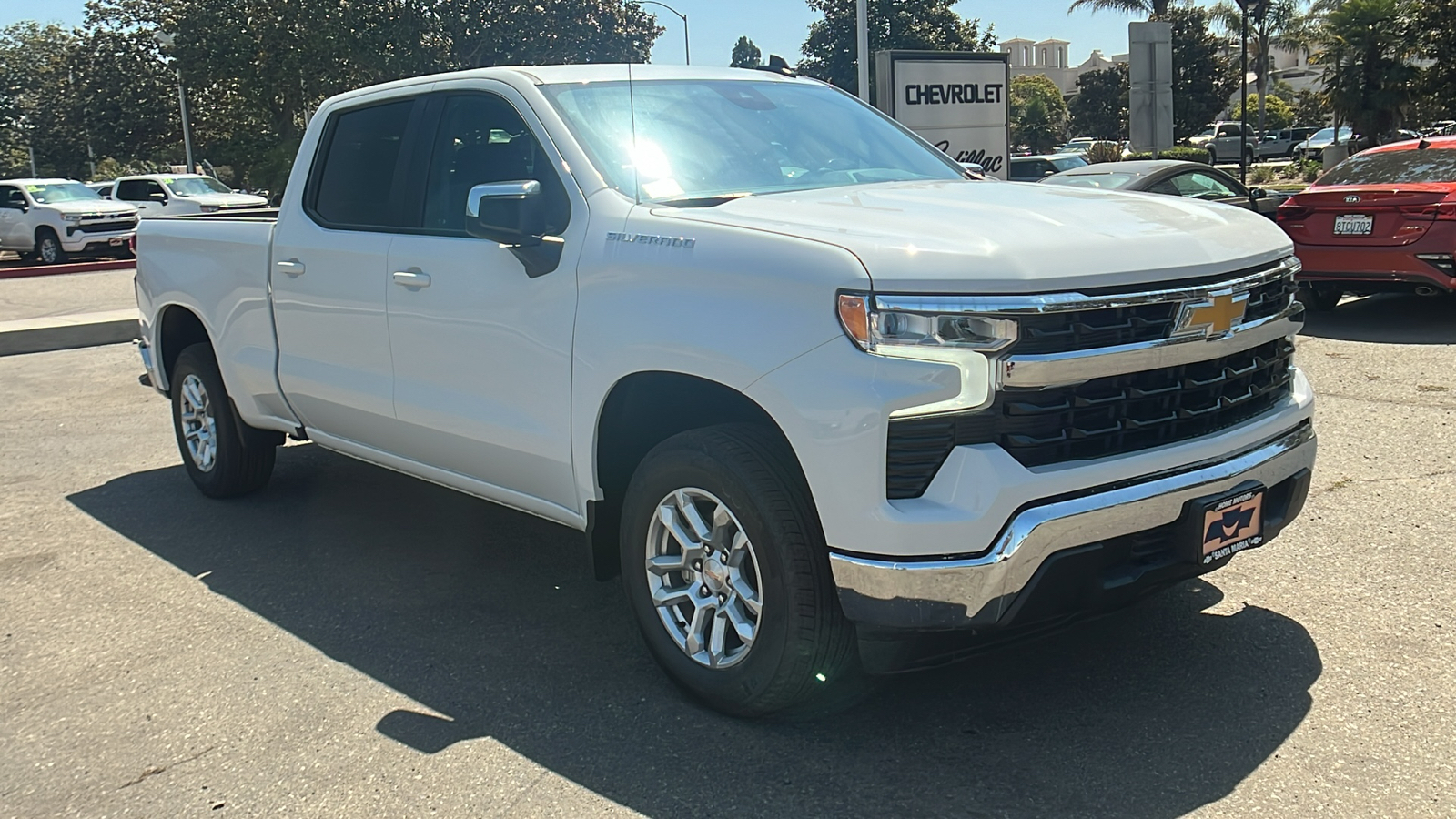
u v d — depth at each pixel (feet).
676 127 13.41
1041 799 9.79
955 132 49.98
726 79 14.94
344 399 15.60
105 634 14.20
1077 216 11.02
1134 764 10.27
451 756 10.93
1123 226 10.71
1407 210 29.94
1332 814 9.39
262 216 19.25
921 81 48.78
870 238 9.98
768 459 10.44
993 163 51.34
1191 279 10.30
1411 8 100.17
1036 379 9.46
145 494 20.36
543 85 13.44
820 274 9.78
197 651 13.61
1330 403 23.26
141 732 11.66
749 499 10.41
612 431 12.12
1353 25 128.98
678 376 11.11
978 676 12.09
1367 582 14.14
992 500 9.31
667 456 11.21
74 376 32.65
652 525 11.64
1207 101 200.85
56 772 10.95
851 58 163.63
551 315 12.21
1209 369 10.69
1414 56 125.18
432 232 14.14
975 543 9.37
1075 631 13.08
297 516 18.80
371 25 135.74
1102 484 9.82
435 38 135.74
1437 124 99.50
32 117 235.20
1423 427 21.09
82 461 22.91
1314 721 10.88
